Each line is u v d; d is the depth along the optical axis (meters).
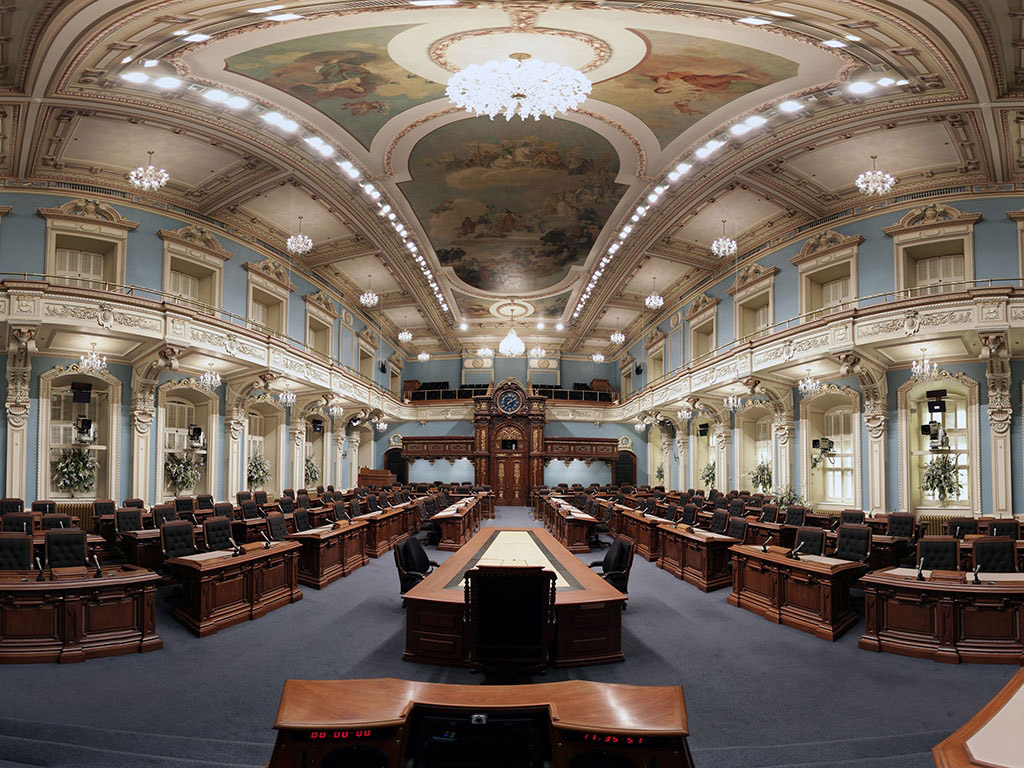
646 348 28.03
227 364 16.27
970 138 12.62
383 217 17.14
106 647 6.79
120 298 13.27
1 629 6.57
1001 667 6.56
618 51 10.20
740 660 6.89
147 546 10.57
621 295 25.56
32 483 14.25
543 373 33.19
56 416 15.07
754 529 13.48
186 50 9.88
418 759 2.88
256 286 18.47
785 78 10.89
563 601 6.60
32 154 13.46
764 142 13.19
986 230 13.98
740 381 17.33
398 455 32.16
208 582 7.87
